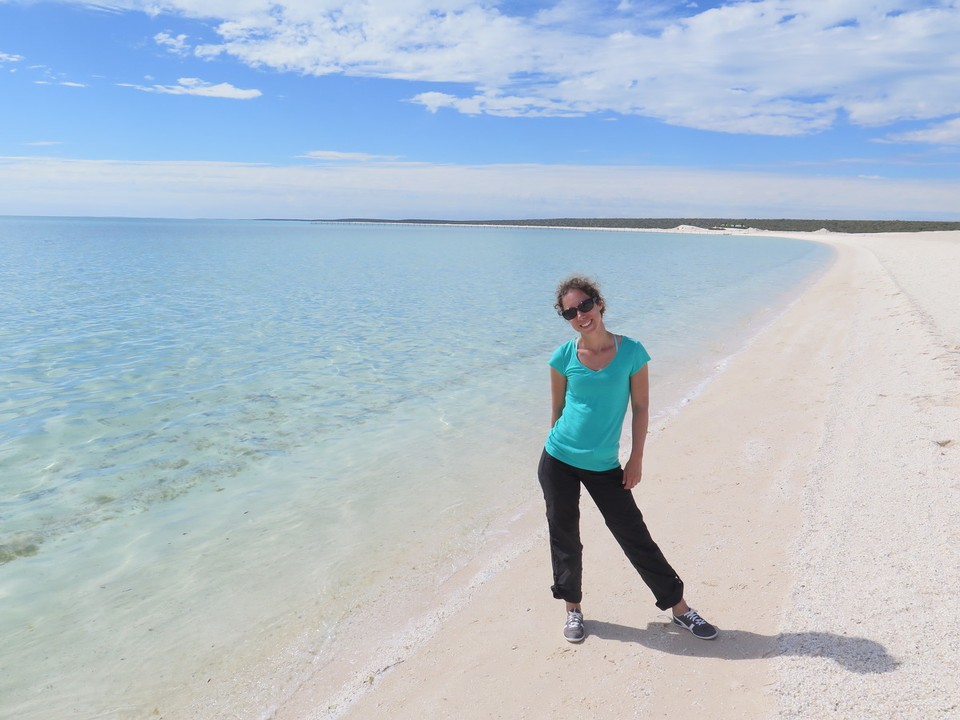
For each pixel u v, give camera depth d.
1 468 6.34
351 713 3.04
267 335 14.01
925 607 3.16
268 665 3.45
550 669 3.18
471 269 35.28
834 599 3.39
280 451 6.82
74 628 3.79
